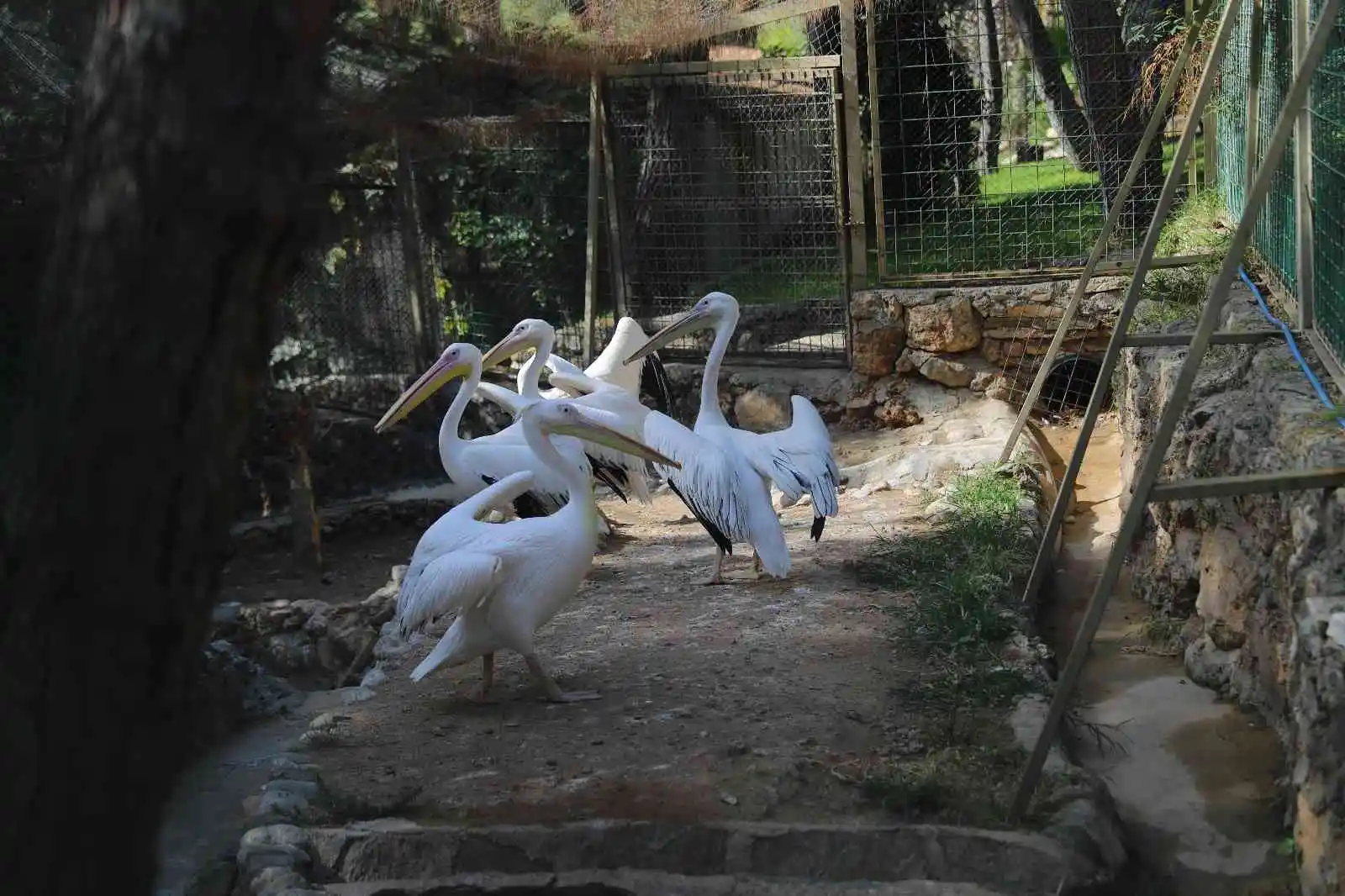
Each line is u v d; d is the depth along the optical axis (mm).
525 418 7023
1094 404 7910
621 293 13773
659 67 12828
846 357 12953
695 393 13266
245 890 5336
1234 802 5980
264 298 2328
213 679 8156
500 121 11766
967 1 14875
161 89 2146
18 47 8688
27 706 2340
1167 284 11078
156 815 2518
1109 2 12773
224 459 2354
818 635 7691
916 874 5234
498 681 7402
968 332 12406
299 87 2211
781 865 5320
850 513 10141
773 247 13156
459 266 14945
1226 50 11219
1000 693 6711
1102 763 6492
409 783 6102
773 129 12805
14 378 8719
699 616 8180
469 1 10469
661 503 11570
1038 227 12977
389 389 14836
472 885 5297
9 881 2395
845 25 12195
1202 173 13062
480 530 7074
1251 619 6793
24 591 2312
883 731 6387
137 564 2305
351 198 14133
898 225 13656
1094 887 5129
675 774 5988
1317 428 6004
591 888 5270
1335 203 6898
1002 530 8906
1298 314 7773
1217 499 7191
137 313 2209
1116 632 8172
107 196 2191
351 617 10312
